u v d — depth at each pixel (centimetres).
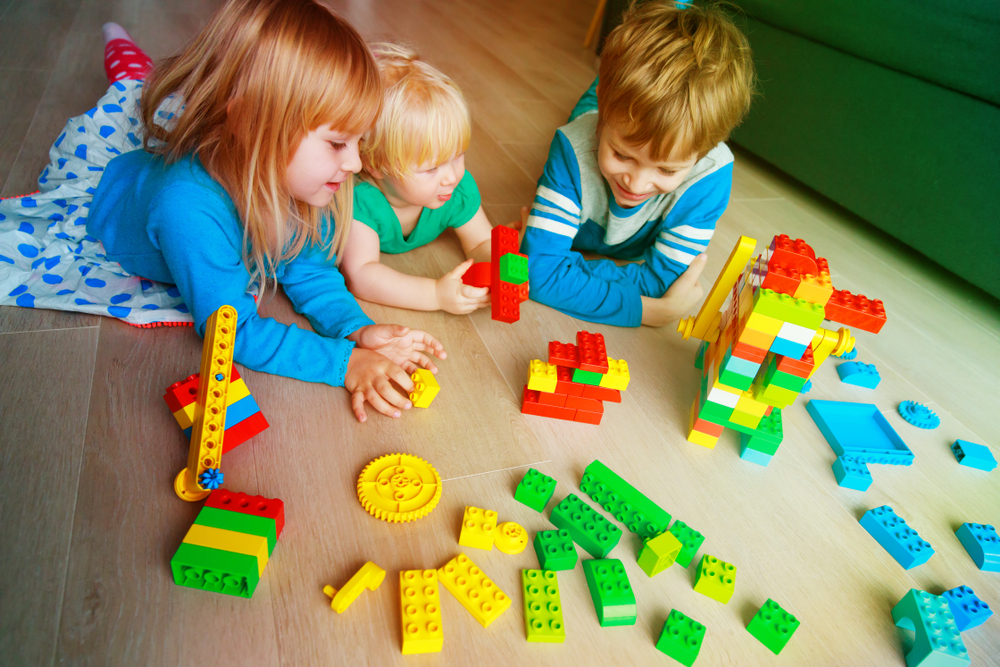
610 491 73
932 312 125
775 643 63
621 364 80
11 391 74
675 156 89
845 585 71
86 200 102
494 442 79
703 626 62
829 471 85
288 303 96
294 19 68
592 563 65
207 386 64
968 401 102
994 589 73
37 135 127
